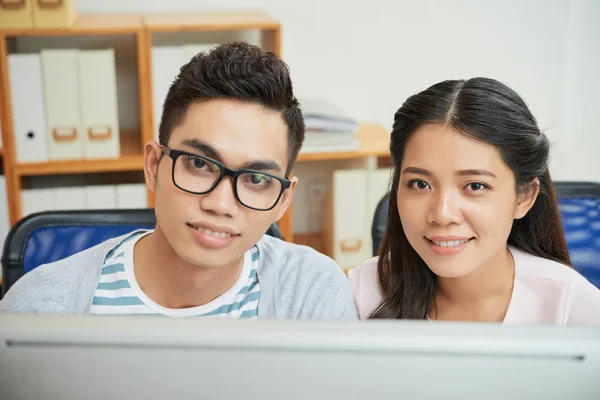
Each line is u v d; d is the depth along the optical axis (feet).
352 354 2.16
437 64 11.52
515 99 4.23
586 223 5.97
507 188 4.19
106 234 5.44
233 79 3.32
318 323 2.20
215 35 10.72
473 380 2.18
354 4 11.03
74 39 10.44
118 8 10.48
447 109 4.09
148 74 9.60
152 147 3.55
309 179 11.46
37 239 5.37
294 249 4.30
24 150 9.59
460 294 4.70
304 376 2.18
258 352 2.16
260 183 3.39
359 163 11.46
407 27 11.27
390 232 4.75
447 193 4.11
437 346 2.15
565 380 2.17
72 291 3.83
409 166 4.22
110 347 2.16
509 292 4.70
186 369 2.17
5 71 9.32
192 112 3.35
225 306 3.89
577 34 11.79
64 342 2.16
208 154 3.32
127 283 3.81
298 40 11.05
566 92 12.05
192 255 3.41
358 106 11.47
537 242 4.81
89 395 2.20
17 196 9.69
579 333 2.18
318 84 11.27
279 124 3.42
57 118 9.55
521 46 11.70
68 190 9.78
